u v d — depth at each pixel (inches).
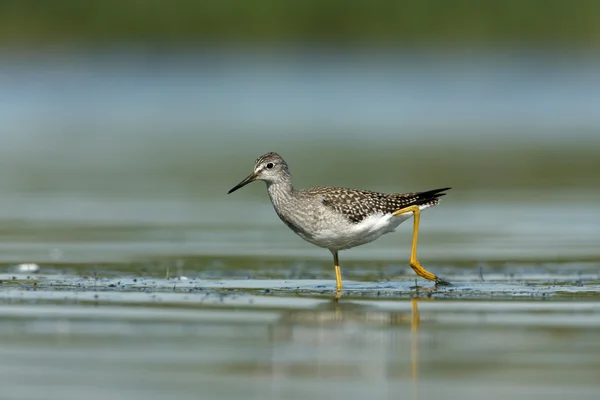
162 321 452.1
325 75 1749.5
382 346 408.2
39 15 1766.7
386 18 1829.5
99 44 1772.9
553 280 574.6
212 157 1147.3
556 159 1130.0
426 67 1784.0
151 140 1282.0
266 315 467.8
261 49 1809.8
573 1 1819.6
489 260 650.2
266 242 727.7
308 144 1226.0
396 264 642.8
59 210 854.5
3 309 475.8
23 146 1234.0
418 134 1316.4
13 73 1675.7
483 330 435.5
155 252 679.7
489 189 956.6
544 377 363.3
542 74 1744.6
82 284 553.0
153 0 1797.5
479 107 1544.0
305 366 378.9
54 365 378.6
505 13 1827.0
